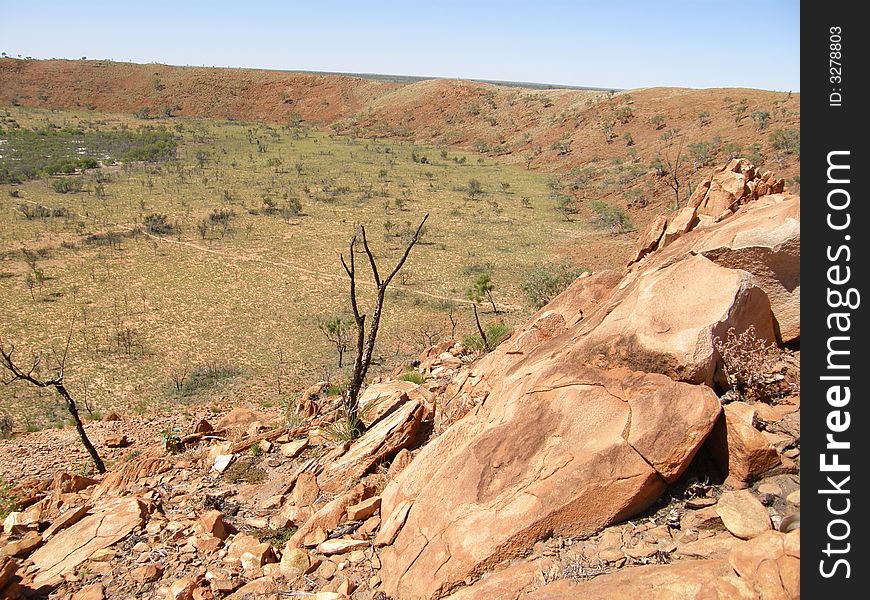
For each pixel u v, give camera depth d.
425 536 6.22
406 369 15.76
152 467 11.55
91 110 178.00
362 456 9.16
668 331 6.78
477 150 130.38
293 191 94.94
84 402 35.25
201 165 112.56
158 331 47.47
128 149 128.25
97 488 11.41
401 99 163.88
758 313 7.04
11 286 56.88
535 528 5.63
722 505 5.44
